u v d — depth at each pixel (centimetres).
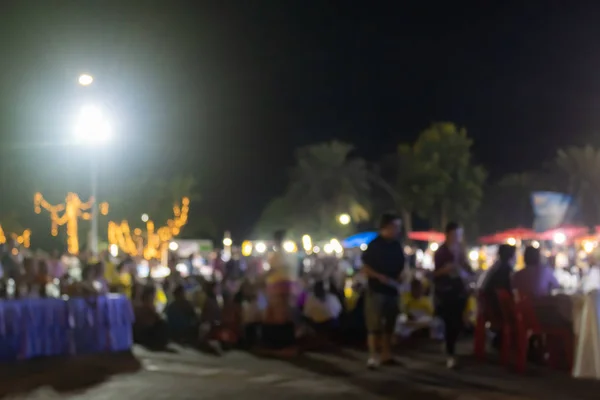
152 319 1387
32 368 1066
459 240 1049
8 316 1141
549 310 1002
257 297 1357
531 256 1104
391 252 1027
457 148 5353
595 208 3850
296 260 1267
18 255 1429
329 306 1365
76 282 1307
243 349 1291
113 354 1237
